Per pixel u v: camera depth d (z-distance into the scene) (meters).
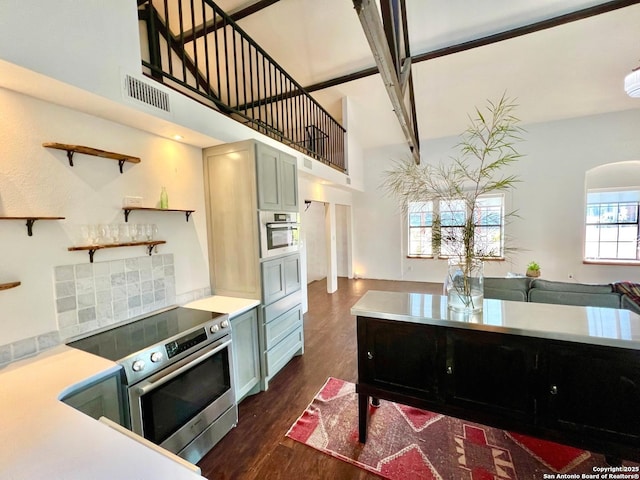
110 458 0.81
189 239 2.56
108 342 1.67
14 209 1.50
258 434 2.07
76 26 1.45
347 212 7.44
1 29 1.18
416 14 3.63
